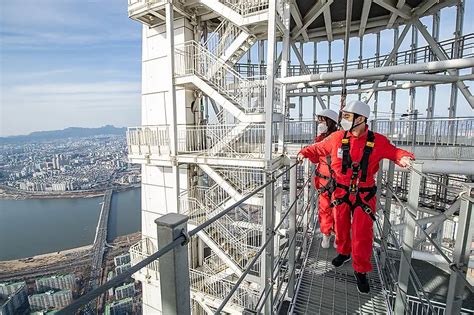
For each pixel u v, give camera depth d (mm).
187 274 1183
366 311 2770
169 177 10430
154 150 9688
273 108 7281
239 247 8398
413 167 2324
